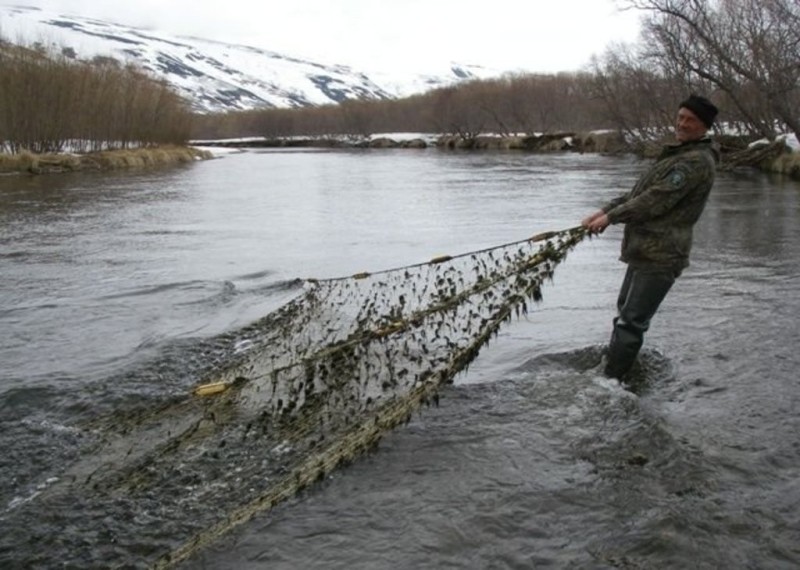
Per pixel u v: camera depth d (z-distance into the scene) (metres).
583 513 3.54
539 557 3.21
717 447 4.20
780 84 26.59
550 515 3.54
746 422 4.54
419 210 19.45
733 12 31.45
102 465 4.31
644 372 5.49
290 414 4.89
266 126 152.25
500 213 18.27
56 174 38.88
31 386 5.62
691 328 6.68
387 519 3.55
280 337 6.75
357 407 4.95
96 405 5.24
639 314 5.09
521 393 5.11
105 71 55.47
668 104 42.19
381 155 68.94
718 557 3.17
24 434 4.75
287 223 17.08
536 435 4.41
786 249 11.18
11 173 38.06
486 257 10.37
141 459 4.36
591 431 4.43
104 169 44.47
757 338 6.31
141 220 17.95
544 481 3.86
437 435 4.47
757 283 8.69
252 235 15.03
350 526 3.50
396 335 6.16
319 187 28.94
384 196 24.14
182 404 5.20
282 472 4.14
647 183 4.89
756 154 30.48
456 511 3.59
